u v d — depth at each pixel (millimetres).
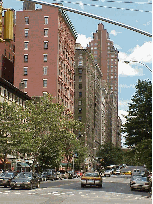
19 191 34906
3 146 56594
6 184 42969
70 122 62031
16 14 101562
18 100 80625
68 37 114312
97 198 28078
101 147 158750
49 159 62594
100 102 182125
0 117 57406
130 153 53781
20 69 99375
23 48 100125
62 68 105188
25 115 60438
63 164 105500
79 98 141750
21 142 57312
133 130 53969
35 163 62531
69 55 115625
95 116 162875
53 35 99688
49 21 100375
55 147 61938
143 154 44375
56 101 97125
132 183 39000
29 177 38844
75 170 109562
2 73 95750
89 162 142000
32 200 25281
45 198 27188
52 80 97938
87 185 43719
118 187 46281
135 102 53625
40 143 59594
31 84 98438
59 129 61250
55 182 60875
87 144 140125
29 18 101125
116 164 155000
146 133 52719
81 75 143250
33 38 100250
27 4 103562
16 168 79312
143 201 26094
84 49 145125
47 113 60969
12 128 56844
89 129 146375
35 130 60625
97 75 173500
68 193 33000
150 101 52500
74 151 99500
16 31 100938
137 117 53000
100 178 44125
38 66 99000
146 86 53375
